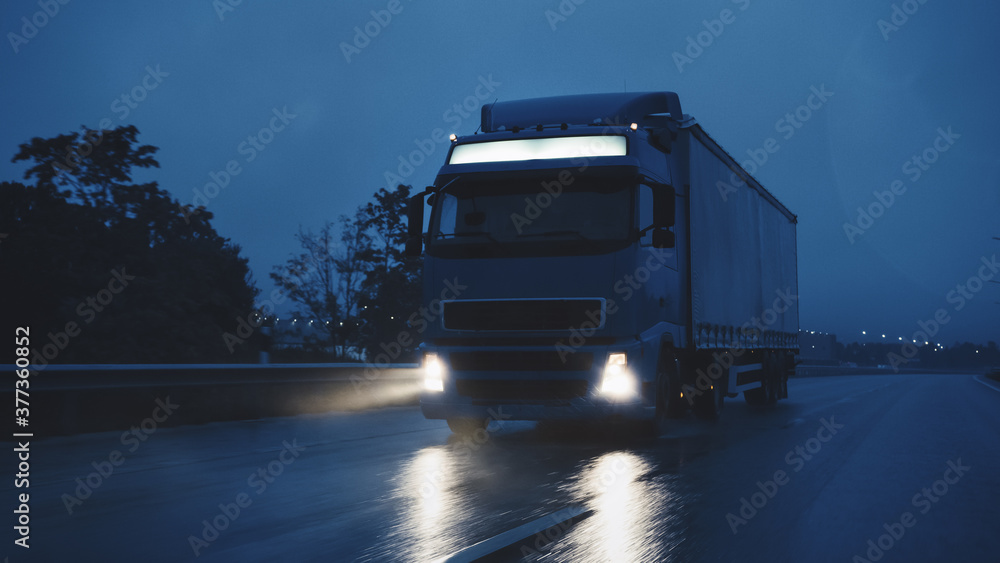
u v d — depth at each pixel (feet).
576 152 35.65
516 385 33.91
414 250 36.81
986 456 30.76
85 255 64.08
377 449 31.83
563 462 28.50
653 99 41.70
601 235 33.96
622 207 34.37
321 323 101.50
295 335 101.55
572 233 34.01
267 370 48.14
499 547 15.94
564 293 33.63
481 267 34.65
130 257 63.82
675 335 38.14
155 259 65.05
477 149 37.06
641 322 34.22
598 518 19.07
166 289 63.52
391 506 20.16
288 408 51.31
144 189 65.92
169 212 65.98
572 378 33.40
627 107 40.47
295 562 14.90
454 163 36.96
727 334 47.70
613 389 33.19
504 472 25.98
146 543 16.28
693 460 29.32
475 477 24.88
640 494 22.21
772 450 32.58
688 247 40.42
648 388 34.86
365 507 20.02
